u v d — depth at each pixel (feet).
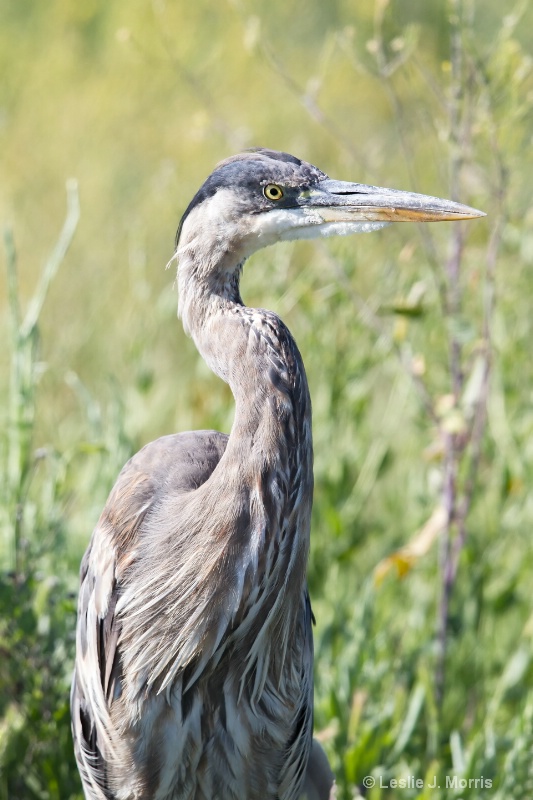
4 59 59.26
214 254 19.97
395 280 30.86
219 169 20.34
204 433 21.50
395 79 52.65
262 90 53.72
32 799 23.66
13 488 24.25
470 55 24.71
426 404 26.45
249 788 20.54
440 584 28.94
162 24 32.50
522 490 29.09
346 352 29.48
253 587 18.74
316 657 26.68
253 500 18.49
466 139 25.93
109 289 40.75
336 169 36.06
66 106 53.67
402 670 27.32
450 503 26.12
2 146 51.65
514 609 30.35
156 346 38.63
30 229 46.57
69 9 63.36
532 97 25.23
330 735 24.44
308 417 19.11
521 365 30.17
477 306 29.71
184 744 19.74
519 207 30.60
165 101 53.83
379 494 33.94
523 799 23.47
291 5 62.54
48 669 23.72
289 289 30.45
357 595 29.71
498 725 26.86
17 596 23.35
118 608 19.31
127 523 19.43
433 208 20.40
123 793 20.29
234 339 19.10
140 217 43.06
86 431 33.81
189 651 18.99
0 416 28.55
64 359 36.32
